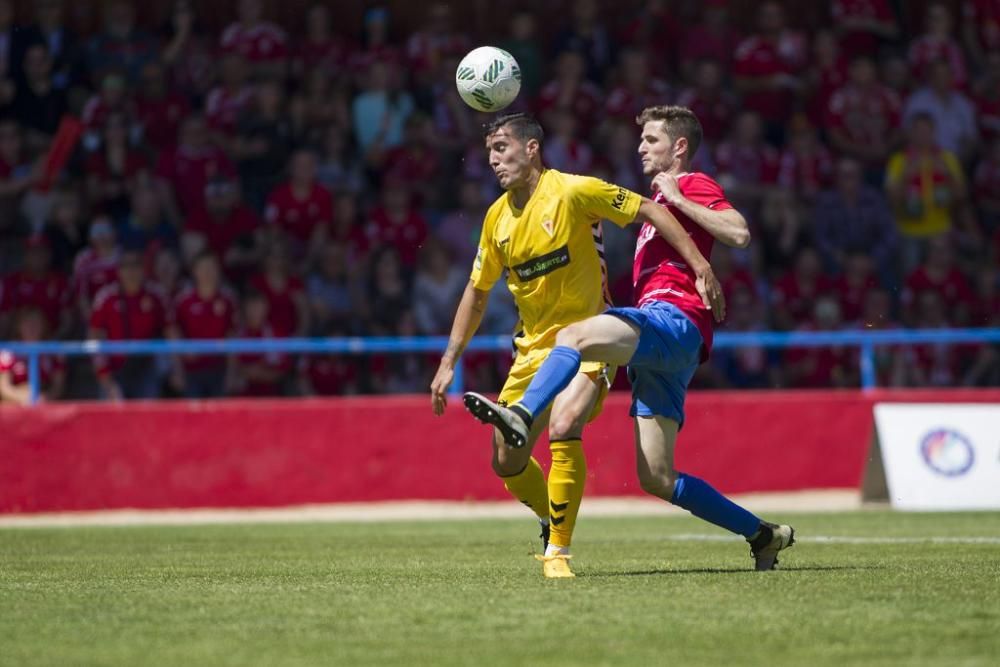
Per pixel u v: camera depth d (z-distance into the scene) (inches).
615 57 2726.4
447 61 2593.5
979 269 2527.1
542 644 597.0
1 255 2335.1
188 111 2480.3
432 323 2220.7
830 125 2684.5
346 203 2353.6
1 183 2349.9
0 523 1704.0
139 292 2041.1
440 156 2518.5
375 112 2507.4
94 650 591.2
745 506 1870.1
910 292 2390.5
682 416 880.9
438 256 2241.6
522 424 783.7
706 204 876.0
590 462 1902.1
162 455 1819.6
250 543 1293.1
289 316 2123.5
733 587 783.7
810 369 2250.2
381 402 1867.6
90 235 2299.5
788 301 2319.1
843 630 629.6
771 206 2488.9
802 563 970.1
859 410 1952.5
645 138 912.9
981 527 1456.7
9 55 2454.5
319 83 2529.5
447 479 1870.1
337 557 1096.2
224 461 1833.2
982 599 729.0
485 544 1250.6
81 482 1801.2
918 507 1888.5
